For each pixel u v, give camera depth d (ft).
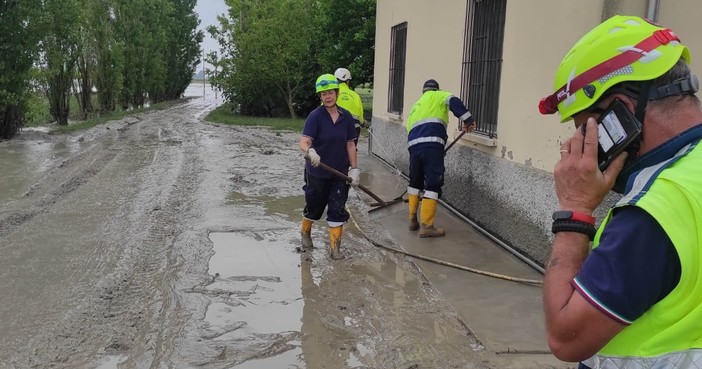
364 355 12.05
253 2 85.20
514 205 18.70
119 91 84.84
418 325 13.47
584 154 4.32
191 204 25.35
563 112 4.58
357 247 19.49
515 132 18.72
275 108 87.56
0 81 48.62
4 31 48.88
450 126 24.80
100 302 14.52
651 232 3.73
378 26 40.09
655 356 3.85
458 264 17.66
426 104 20.44
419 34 29.60
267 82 82.58
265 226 21.93
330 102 17.78
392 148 35.58
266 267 17.44
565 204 4.44
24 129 60.54
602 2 13.78
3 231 20.77
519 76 18.39
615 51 4.17
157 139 51.85
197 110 103.14
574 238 4.35
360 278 16.60
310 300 14.94
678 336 3.77
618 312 3.81
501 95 19.76
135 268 17.10
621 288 3.78
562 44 15.71
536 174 17.24
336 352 12.16
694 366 3.72
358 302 14.83
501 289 15.66
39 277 16.30
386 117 37.40
